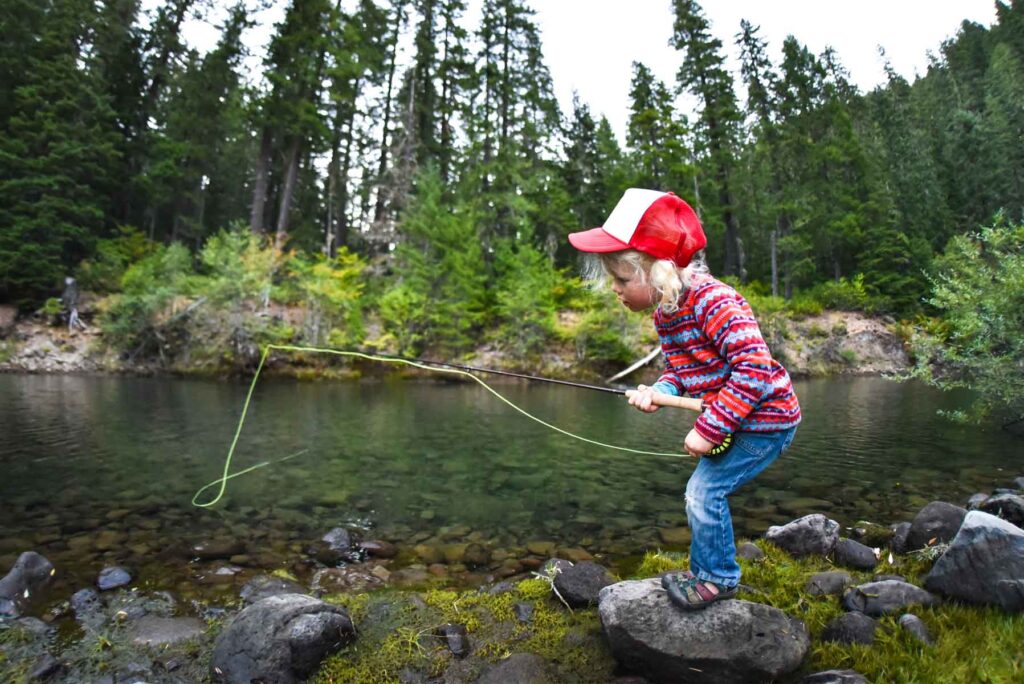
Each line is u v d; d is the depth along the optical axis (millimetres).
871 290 28234
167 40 25844
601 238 1925
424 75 29844
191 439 7363
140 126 25969
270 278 19094
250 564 3381
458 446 7215
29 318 18109
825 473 5641
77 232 19734
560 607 2611
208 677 2158
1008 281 6164
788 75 37156
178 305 17781
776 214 31219
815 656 2070
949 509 3178
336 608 2363
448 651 2277
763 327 22828
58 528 3980
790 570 2896
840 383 17641
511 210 25359
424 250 21234
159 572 3230
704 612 2076
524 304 19484
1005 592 2213
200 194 28625
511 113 28359
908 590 2406
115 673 2178
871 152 36719
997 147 34125
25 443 7008
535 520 4281
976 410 7445
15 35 21031
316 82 25250
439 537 3895
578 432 8344
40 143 20266
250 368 17062
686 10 30984
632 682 2027
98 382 14258
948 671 1872
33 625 2537
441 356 19375
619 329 19188
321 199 31875
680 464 6266
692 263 1942
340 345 17953
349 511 4465
